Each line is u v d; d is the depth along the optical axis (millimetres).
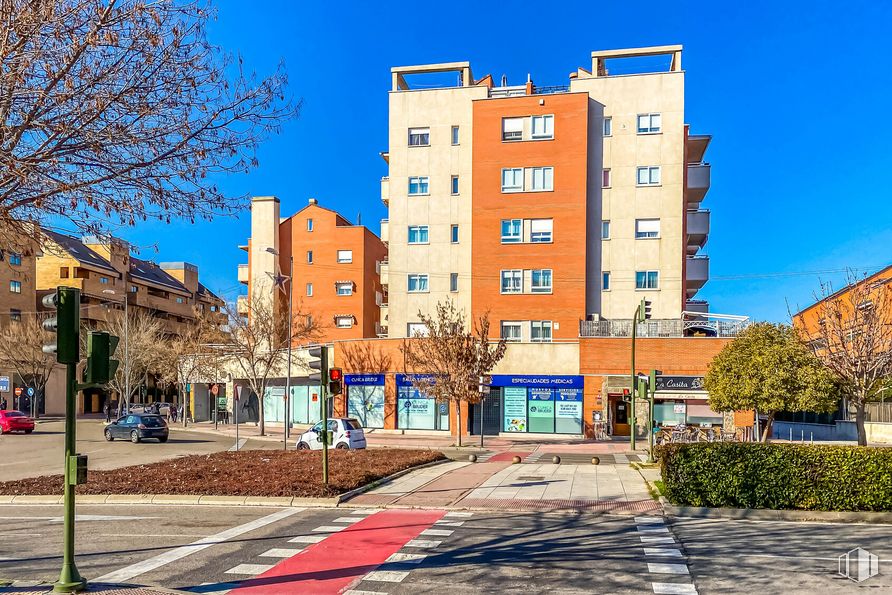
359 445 25984
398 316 39906
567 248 37250
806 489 12367
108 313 60156
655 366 34562
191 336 56406
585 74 40750
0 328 55719
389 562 8969
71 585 7062
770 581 8039
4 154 6980
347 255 54719
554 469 19875
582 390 35344
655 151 37594
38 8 6922
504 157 38281
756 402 27203
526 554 9438
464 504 13594
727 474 12672
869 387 21078
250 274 54938
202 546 9945
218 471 17562
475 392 31094
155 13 7375
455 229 40031
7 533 11039
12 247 8375
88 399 72312
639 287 37250
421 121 40531
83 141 7527
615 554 9438
